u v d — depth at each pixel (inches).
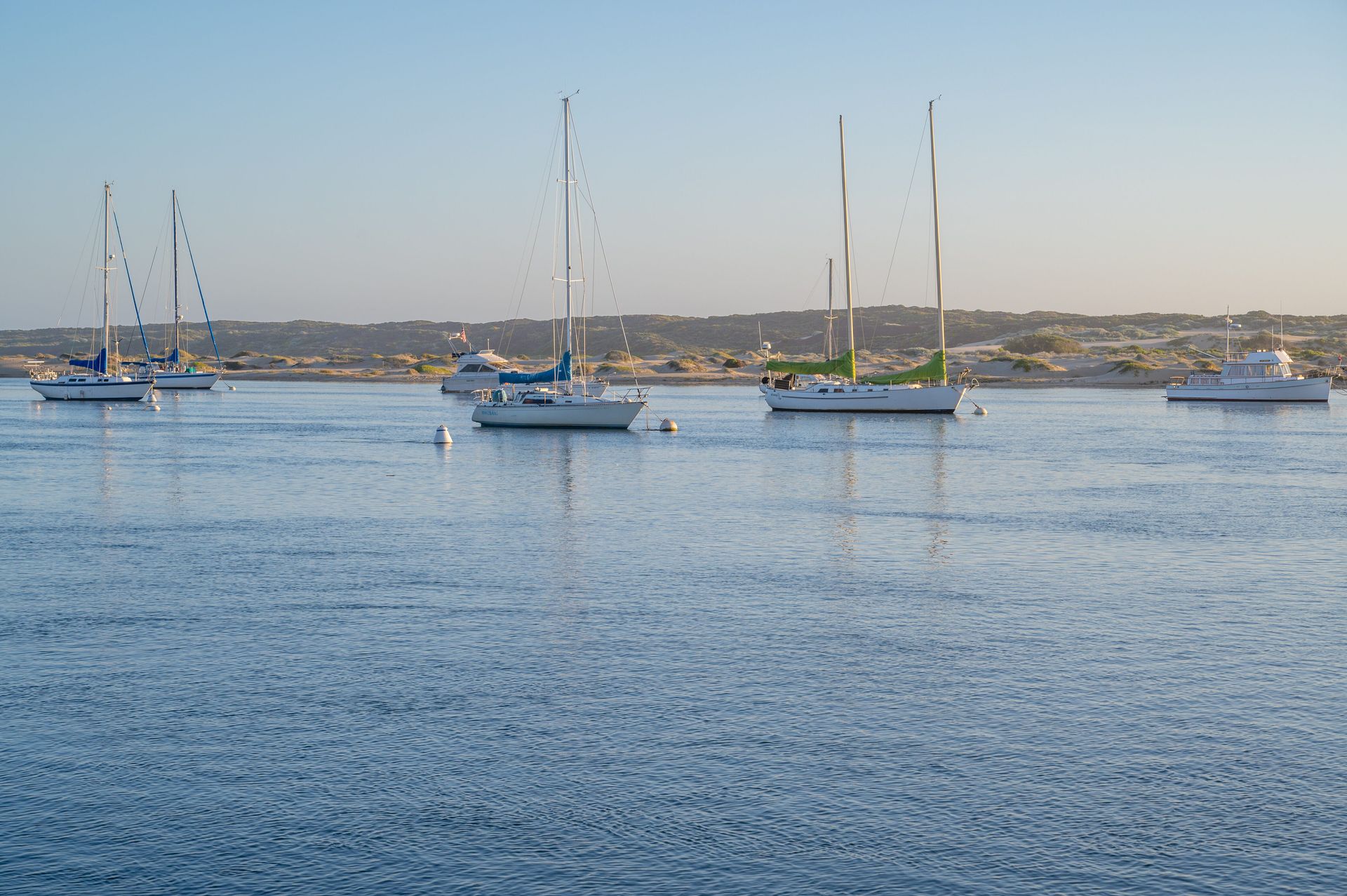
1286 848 423.8
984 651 685.3
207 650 687.7
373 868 411.8
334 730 546.0
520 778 487.8
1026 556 1018.1
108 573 938.1
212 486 1584.6
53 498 1439.5
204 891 397.7
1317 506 1370.6
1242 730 543.2
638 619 769.6
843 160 3223.4
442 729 547.5
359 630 738.2
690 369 7121.1
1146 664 655.1
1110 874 405.1
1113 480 1662.2
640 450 2181.3
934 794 470.6
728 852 422.0
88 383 4128.9
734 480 1660.9
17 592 857.5
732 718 561.6
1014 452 2135.8
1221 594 854.5
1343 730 543.5
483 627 745.6
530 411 2731.3
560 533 1159.0
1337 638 717.3
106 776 491.5
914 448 2236.7
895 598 838.5
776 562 988.6
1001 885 398.0
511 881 402.9
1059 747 522.0
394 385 6889.8
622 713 569.9
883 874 405.4
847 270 3270.2
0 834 438.3
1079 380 5526.6
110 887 400.2
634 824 443.5
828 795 469.4
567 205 2689.5
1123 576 924.6
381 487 1572.3
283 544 1087.0
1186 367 5698.8
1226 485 1599.4
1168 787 476.7
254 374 7381.9
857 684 617.0
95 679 628.7
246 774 493.4
